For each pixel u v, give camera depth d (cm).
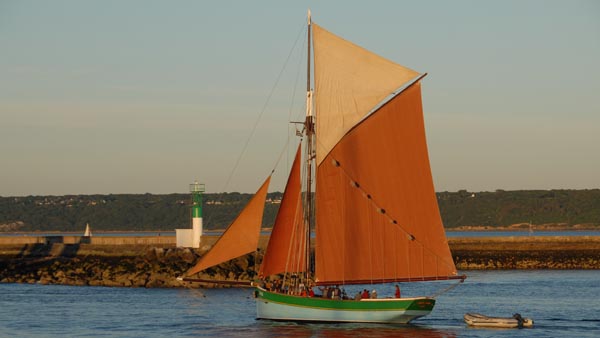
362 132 10806
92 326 11094
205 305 13188
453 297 14500
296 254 10969
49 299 14038
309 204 10956
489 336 10238
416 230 10800
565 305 13312
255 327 10725
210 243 18712
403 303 10700
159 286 16212
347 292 15300
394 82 10794
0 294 14825
